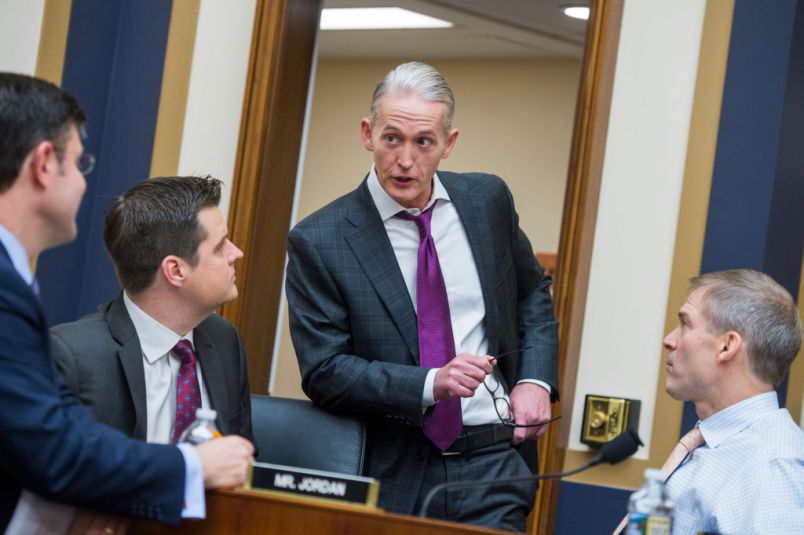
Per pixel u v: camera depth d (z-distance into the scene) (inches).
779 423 106.3
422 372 116.3
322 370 120.1
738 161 153.9
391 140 118.3
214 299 109.4
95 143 177.2
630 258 157.8
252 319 170.6
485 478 121.6
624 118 159.3
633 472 154.3
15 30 173.0
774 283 109.6
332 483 84.3
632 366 156.5
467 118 346.0
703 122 156.0
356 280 121.4
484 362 113.7
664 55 158.2
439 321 121.9
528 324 130.6
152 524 85.8
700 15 157.4
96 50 176.2
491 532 81.5
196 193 109.4
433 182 124.9
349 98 359.6
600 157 158.4
